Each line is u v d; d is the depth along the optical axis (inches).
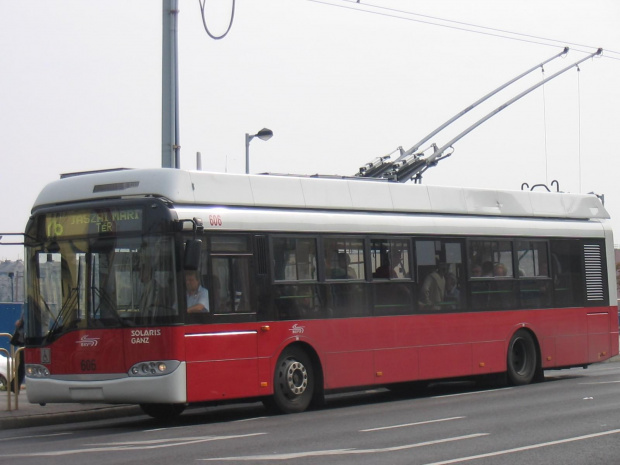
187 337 561.9
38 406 684.1
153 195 576.1
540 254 806.5
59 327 585.3
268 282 610.5
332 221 653.9
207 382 569.3
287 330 617.0
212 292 579.2
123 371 564.1
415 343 696.4
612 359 1199.6
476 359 741.3
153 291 561.6
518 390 733.9
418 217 714.2
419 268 706.8
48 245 598.2
